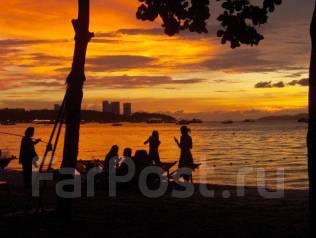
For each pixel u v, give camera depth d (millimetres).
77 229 10984
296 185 31469
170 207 14164
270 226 11414
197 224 11680
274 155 67875
